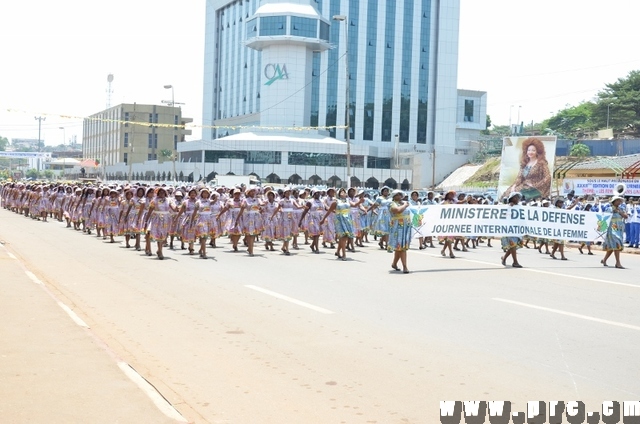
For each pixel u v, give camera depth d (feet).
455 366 22.63
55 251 61.26
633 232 82.89
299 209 65.72
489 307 33.81
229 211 63.05
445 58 345.10
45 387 18.40
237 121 367.66
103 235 77.61
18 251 59.57
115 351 24.29
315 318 30.86
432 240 80.94
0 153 503.61
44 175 490.08
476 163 292.20
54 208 114.01
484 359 23.54
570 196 91.50
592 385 20.52
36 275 44.27
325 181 283.38
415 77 342.85
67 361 21.15
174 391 19.77
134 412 16.52
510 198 56.90
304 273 47.78
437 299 36.27
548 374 21.70
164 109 428.56
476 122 398.01
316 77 319.27
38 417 15.99
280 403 18.83
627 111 256.93
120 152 420.36
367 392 19.83
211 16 409.69
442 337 26.94
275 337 26.99
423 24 344.28
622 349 25.05
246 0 362.94
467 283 42.86
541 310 33.01
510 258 62.44
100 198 79.30
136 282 42.27
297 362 23.20
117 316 31.19
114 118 437.99
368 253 65.05
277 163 280.31
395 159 313.12
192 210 60.70
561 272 50.21
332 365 22.80
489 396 19.43
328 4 322.55
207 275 46.11
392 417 17.69
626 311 33.01
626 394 19.67
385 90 335.88
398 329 28.45
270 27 288.92
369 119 332.39
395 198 48.52
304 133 294.05
